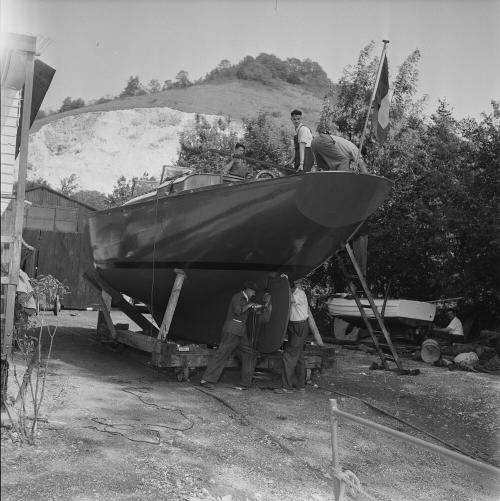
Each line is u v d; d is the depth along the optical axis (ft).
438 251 45.70
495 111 44.62
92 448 15.89
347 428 21.12
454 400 27.14
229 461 16.55
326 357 29.07
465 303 48.03
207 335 31.89
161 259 29.91
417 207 44.65
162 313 33.96
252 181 24.88
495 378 32.76
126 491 13.56
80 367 27.48
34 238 53.47
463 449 20.07
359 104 55.01
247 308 25.70
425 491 16.17
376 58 54.95
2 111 15.80
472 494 16.21
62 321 45.11
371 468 17.49
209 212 26.50
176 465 15.62
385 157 51.01
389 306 43.21
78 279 54.49
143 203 29.37
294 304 26.45
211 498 13.89
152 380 26.27
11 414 17.35
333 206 24.71
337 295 48.55
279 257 27.37
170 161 207.31
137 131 217.36
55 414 18.52
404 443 20.11
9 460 14.25
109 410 20.04
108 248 33.65
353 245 34.30
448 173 42.86
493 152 43.04
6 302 17.39
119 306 35.65
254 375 29.50
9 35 17.10
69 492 13.06
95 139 216.74
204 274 28.86
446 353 40.68
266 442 18.69
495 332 44.09
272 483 15.43
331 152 26.63
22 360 25.91
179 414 20.71
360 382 30.30
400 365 33.37
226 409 22.26
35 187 63.52
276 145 66.28
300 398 25.26
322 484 15.79
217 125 77.77
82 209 60.59
